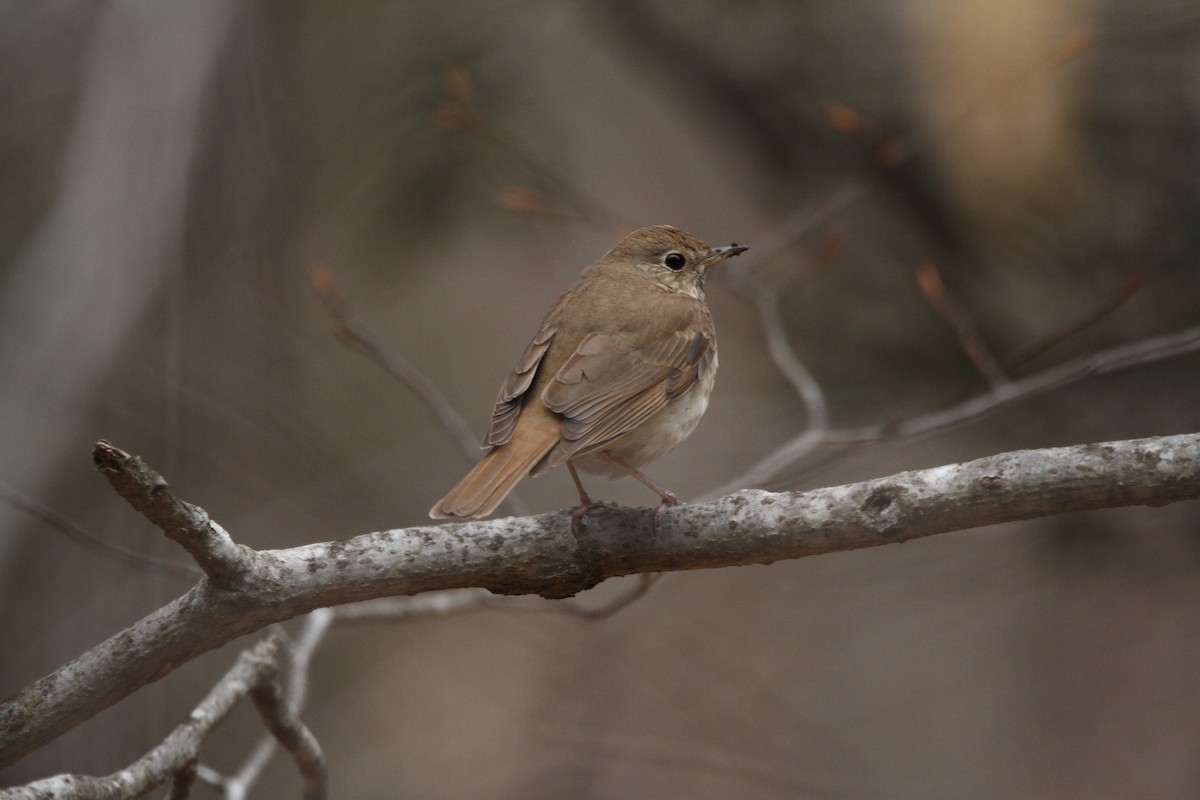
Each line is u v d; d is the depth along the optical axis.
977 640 14.95
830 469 12.34
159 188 11.18
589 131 14.95
